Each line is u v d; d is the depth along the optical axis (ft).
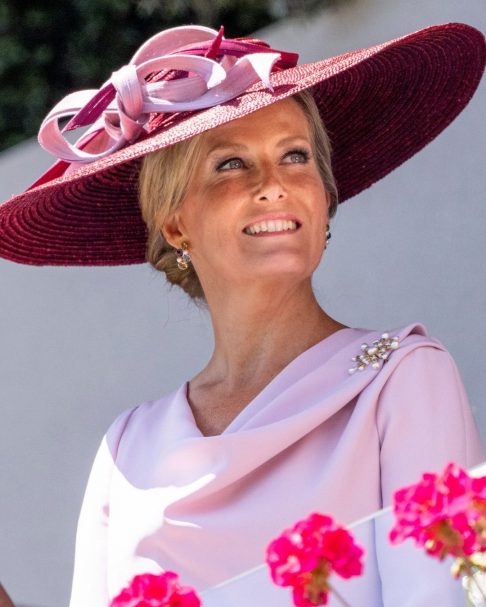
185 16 50.16
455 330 37.17
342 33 39.63
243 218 26.58
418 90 30.30
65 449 46.73
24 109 52.85
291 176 26.78
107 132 29.22
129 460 27.61
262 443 24.93
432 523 15.83
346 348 26.13
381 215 38.70
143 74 28.04
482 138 36.76
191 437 26.32
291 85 26.40
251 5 47.32
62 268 46.80
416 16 38.14
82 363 46.34
